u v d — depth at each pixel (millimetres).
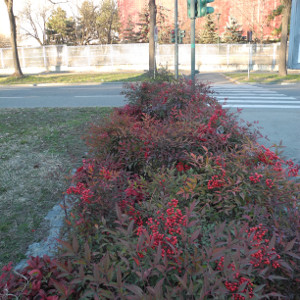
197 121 4520
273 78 22922
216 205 2744
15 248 3045
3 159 5543
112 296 1632
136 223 2615
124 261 1931
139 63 32406
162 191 2814
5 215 3664
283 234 2104
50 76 27219
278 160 3146
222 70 32594
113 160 4004
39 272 2027
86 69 32625
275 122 8750
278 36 43562
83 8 46406
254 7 44688
